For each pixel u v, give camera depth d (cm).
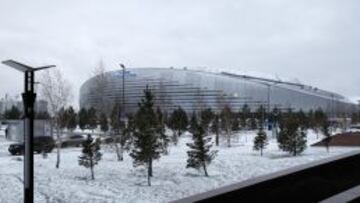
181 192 1994
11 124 4141
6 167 2827
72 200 1792
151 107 2905
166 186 2158
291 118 4847
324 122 5816
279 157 3431
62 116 3547
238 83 12962
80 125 6531
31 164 1034
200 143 2564
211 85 12800
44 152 3466
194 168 2630
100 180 2322
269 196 461
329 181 656
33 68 1057
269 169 2722
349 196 496
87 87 10200
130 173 2561
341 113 12275
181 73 13000
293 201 503
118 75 11656
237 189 401
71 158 3409
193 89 12781
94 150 2505
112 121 3753
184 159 3209
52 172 2606
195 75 12888
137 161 2394
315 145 4556
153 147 2342
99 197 1867
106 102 6581
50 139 3862
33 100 1054
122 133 3281
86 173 2559
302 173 541
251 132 7200
